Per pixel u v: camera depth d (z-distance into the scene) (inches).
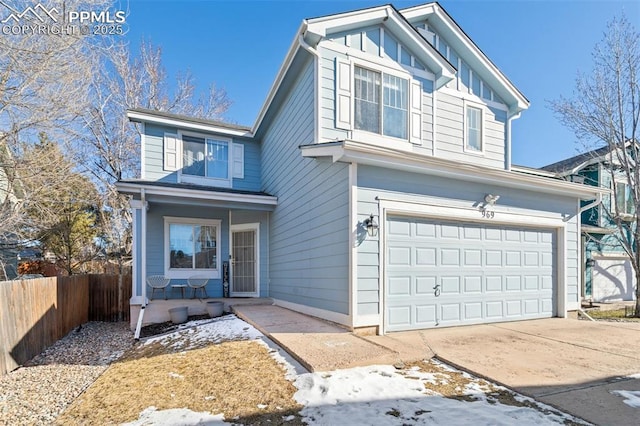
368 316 222.5
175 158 405.4
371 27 295.1
